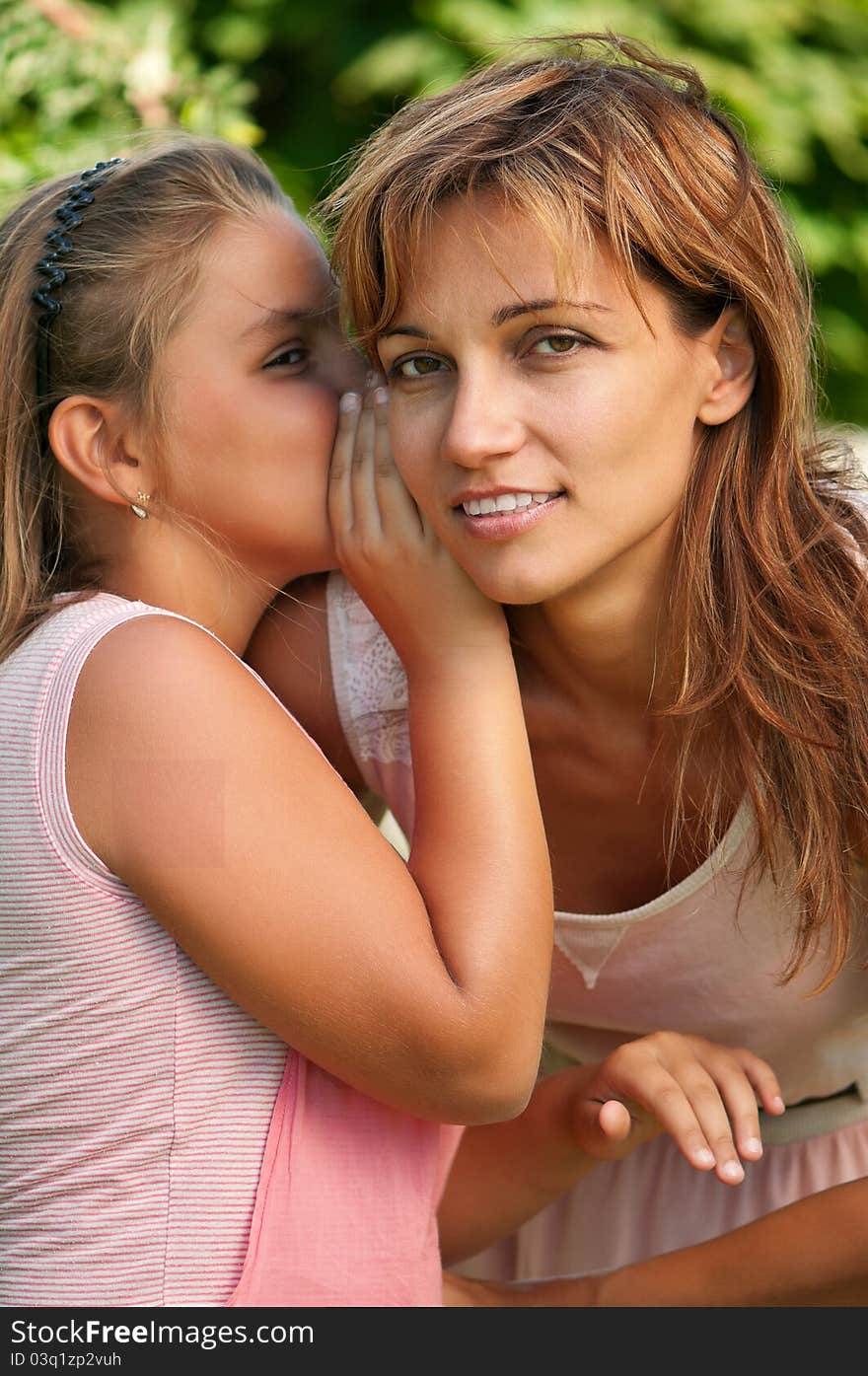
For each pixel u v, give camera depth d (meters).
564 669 2.29
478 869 2.01
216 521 2.20
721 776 2.27
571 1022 2.66
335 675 2.39
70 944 1.94
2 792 1.97
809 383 2.36
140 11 5.07
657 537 2.15
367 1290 2.01
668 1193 2.67
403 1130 2.07
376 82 5.34
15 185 3.31
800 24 5.77
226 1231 1.95
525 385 1.96
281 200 2.32
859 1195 2.21
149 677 1.93
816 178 5.88
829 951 2.32
